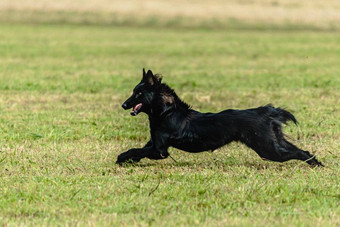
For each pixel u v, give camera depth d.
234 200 8.67
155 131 10.67
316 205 8.48
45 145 12.88
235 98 20.95
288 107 18.58
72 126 15.25
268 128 10.48
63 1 77.62
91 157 11.82
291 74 28.47
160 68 31.61
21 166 10.98
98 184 9.56
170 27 66.81
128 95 21.47
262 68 31.83
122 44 47.12
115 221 7.68
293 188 9.31
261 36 57.22
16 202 8.58
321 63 34.19
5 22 67.44
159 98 10.52
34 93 21.52
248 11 75.62
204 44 48.19
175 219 7.83
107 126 15.26
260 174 10.29
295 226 7.56
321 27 68.50
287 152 10.53
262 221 7.75
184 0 82.25
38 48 42.41
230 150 12.30
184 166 11.09
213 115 10.69
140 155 10.85
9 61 33.69
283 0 82.44
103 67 31.62
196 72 29.75
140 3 79.00
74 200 8.68
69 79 25.95
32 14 71.81
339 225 7.66
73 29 61.44
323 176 10.17
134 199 8.72
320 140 13.56
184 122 10.61
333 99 20.25
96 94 21.61
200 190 9.04
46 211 8.21
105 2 78.75
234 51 42.53
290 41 51.50
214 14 73.75
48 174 10.29
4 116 16.66
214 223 7.65
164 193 8.98
